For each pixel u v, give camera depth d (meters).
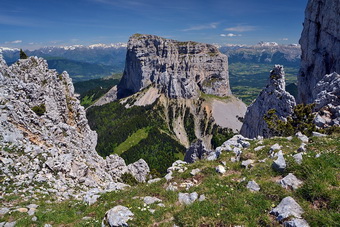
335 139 23.53
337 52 85.50
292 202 14.61
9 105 39.16
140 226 15.76
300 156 19.69
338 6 83.94
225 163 24.28
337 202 13.77
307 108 51.28
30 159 33.38
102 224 16.86
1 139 33.72
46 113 50.44
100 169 51.00
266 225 13.87
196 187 19.94
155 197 20.03
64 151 43.38
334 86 59.78
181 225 15.28
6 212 21.05
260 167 20.86
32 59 60.62
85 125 68.94
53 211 21.03
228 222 14.41
